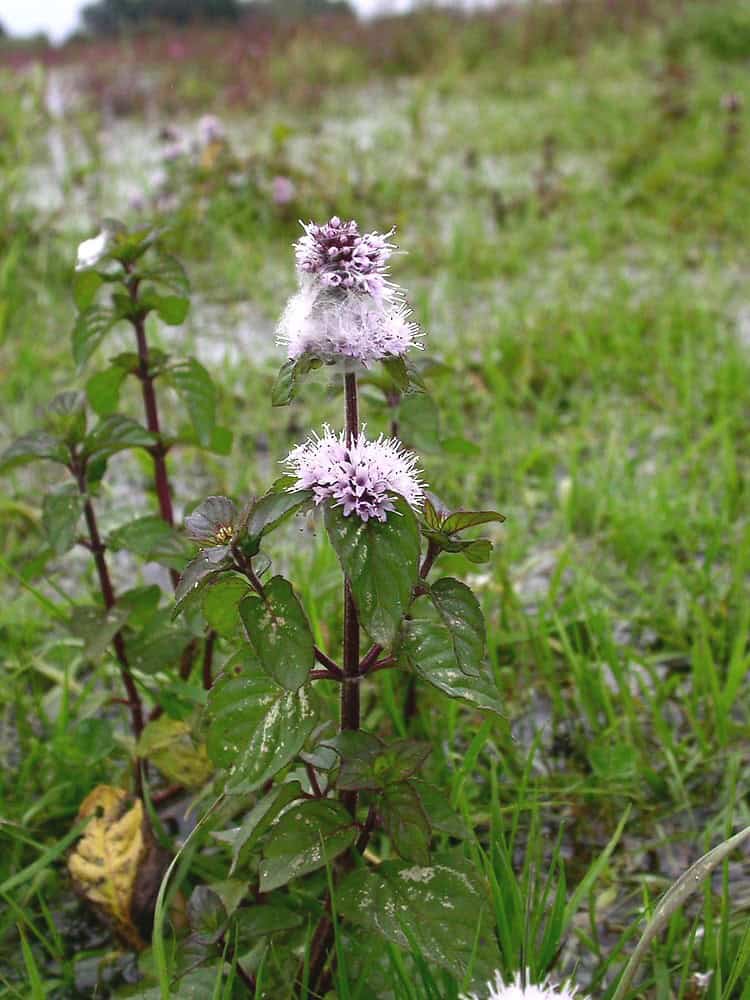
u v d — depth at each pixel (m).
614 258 0.99
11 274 0.86
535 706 0.42
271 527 0.22
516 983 0.21
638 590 0.46
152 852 0.32
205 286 0.93
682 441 0.60
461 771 0.33
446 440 0.41
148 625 0.35
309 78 2.14
